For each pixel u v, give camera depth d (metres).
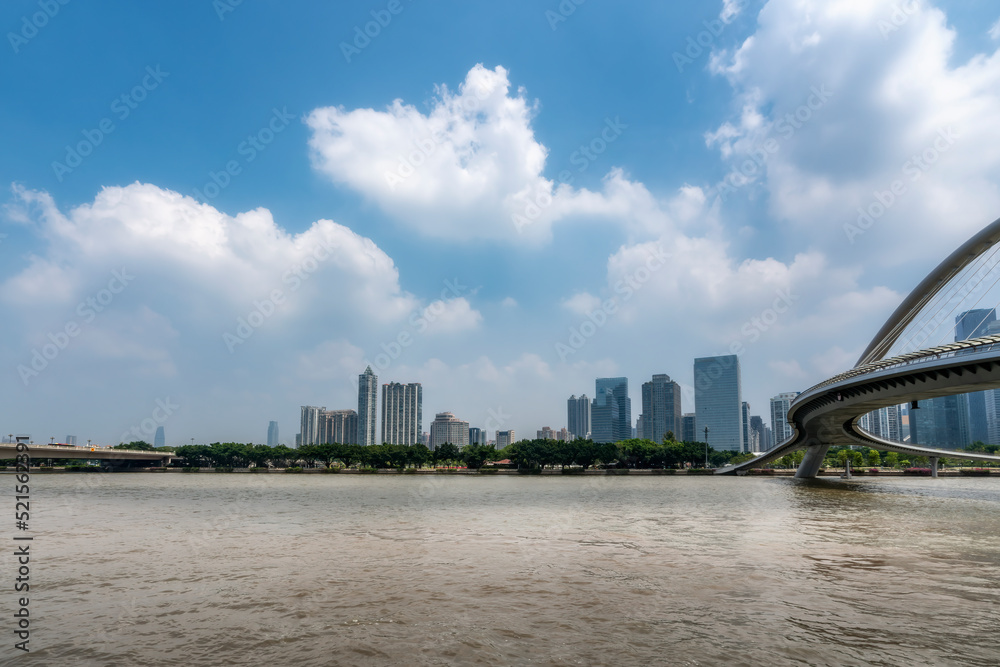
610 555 37.00
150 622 22.86
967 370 60.69
